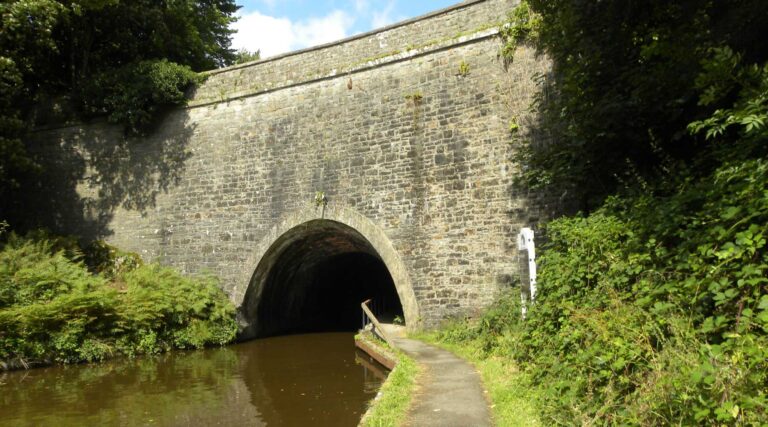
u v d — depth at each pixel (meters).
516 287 10.73
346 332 17.45
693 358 3.68
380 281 24.27
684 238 5.16
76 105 16.94
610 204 7.24
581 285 6.34
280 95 14.58
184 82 15.80
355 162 13.33
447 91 12.38
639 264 5.50
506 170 11.58
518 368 7.07
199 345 13.83
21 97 17.70
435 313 12.05
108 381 10.20
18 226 17.16
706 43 6.41
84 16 17.47
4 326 11.20
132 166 16.36
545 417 4.78
